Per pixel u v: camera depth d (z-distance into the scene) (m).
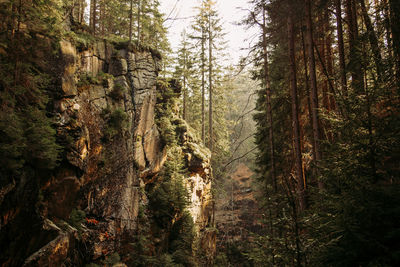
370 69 5.73
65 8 16.16
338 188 5.66
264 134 17.97
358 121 5.44
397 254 3.72
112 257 14.26
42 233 9.48
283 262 5.21
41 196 9.87
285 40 15.08
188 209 23.50
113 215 15.14
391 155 4.93
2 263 7.84
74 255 11.95
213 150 37.38
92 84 15.45
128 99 17.73
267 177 17.20
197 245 20.95
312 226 5.36
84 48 15.80
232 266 25.16
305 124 16.42
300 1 11.70
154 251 17.78
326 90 13.27
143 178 19.23
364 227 4.32
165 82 27.97
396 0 6.28
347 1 10.70
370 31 6.61
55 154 9.38
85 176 13.55
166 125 23.67
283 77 16.91
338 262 4.37
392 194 4.34
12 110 8.27
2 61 8.59
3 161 7.43
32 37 10.40
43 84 11.40
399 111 5.18
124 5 26.23
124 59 18.47
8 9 9.00
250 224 32.72
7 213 7.83
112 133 15.44
